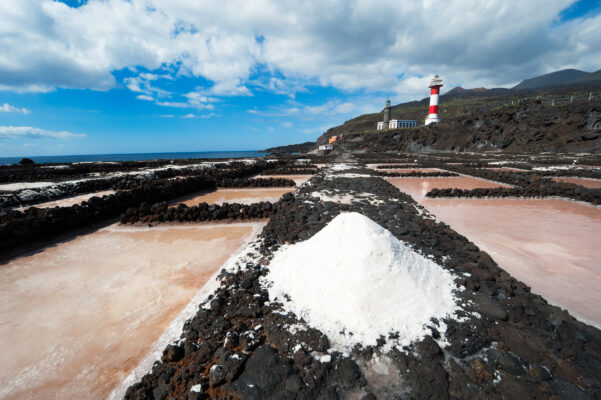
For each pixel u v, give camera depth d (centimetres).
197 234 729
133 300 418
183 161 2773
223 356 269
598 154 2614
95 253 611
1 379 280
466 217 827
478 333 292
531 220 793
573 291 419
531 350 271
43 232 684
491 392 226
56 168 1595
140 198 1029
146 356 303
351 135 6278
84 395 262
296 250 455
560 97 4581
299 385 236
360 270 334
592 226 735
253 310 336
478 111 4691
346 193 1060
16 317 380
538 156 2848
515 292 371
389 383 241
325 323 308
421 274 354
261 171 2306
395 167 2386
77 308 399
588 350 270
